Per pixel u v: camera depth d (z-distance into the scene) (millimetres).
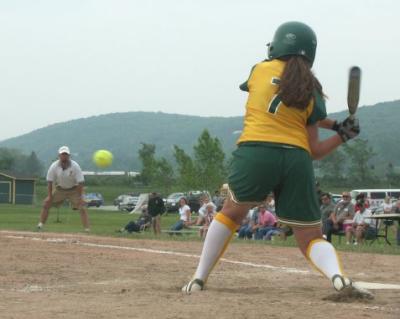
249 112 8195
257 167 8016
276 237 22922
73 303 7219
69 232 21031
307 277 10445
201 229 25047
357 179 106188
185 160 96562
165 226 42031
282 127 8000
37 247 14281
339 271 7902
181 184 95750
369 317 6582
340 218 23375
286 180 8047
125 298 7602
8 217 54781
